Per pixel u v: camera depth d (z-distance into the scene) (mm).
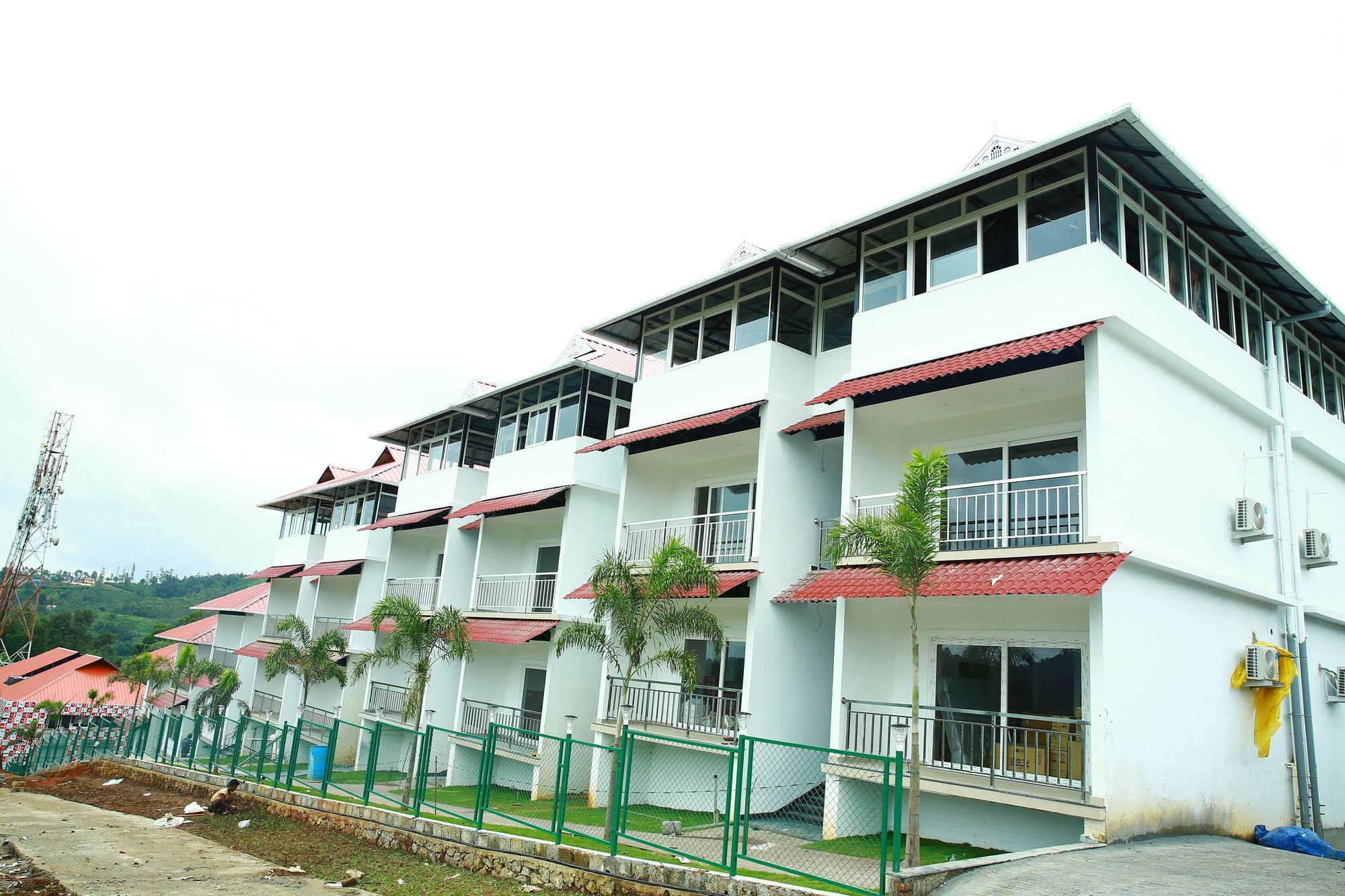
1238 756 13273
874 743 13773
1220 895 7840
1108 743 10664
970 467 14672
